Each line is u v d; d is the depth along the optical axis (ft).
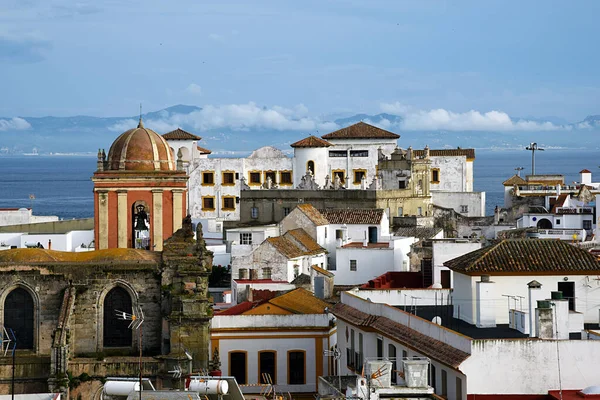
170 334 386.11
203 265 395.55
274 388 450.30
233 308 511.40
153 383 380.58
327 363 481.46
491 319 365.81
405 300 411.34
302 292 534.78
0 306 388.16
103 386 349.20
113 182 491.72
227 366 481.87
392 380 337.93
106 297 393.29
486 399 307.78
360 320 393.70
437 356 322.75
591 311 370.53
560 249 379.96
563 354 309.01
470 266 372.79
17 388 374.43
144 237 494.18
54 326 389.39
